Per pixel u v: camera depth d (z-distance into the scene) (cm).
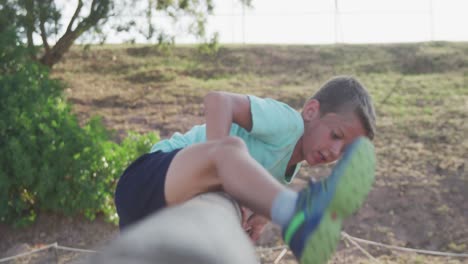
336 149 318
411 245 870
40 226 871
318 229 204
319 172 1048
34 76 930
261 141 315
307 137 323
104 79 1571
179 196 246
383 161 1080
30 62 960
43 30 1377
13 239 855
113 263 108
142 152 896
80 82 1533
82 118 1282
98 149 862
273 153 315
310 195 209
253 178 216
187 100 1385
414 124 1218
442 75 1507
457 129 1186
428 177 1024
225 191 228
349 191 209
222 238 134
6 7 1168
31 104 869
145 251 111
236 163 222
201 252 116
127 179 284
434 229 899
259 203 214
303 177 1030
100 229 869
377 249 853
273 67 1638
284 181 345
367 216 928
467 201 957
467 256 820
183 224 129
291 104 1341
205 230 133
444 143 1137
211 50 1572
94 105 1361
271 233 875
